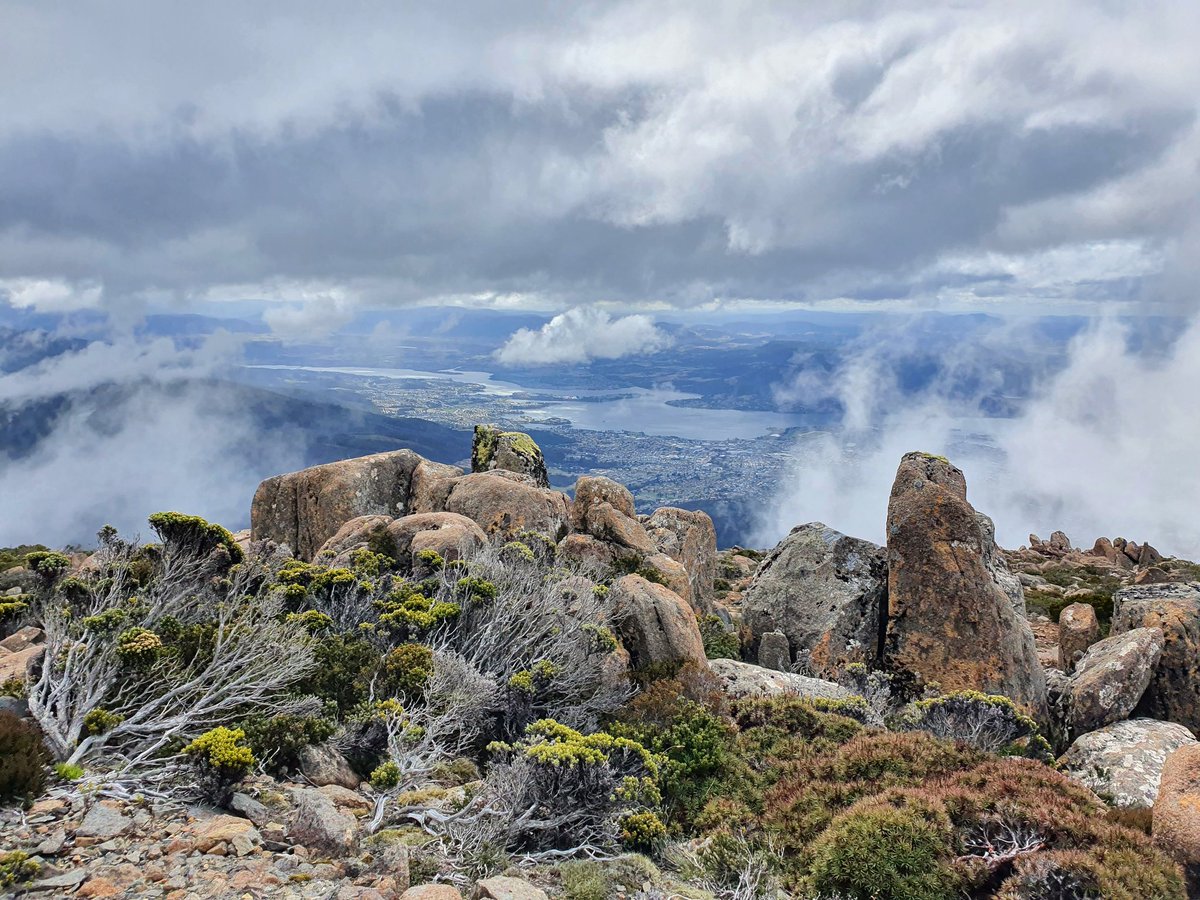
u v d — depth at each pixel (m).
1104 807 5.00
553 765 4.78
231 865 3.52
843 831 4.66
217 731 4.27
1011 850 4.46
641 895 4.03
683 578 9.98
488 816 4.48
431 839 4.16
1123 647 7.65
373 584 7.18
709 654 9.31
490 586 6.79
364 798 4.57
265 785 4.49
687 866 4.64
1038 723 7.77
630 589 7.60
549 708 5.99
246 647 5.35
